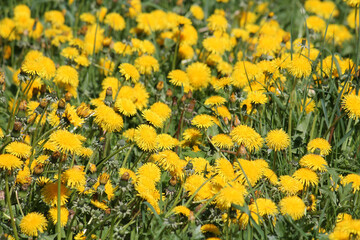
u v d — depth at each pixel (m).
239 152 4.52
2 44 7.54
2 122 5.86
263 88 5.79
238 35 7.84
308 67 5.11
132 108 4.93
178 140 5.53
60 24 8.01
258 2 9.92
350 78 5.73
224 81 5.75
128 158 5.27
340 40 8.20
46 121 5.27
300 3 9.57
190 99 5.53
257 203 4.04
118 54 7.15
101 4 8.43
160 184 4.55
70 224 3.97
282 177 4.39
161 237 4.00
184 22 6.88
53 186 4.06
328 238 4.02
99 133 5.05
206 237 4.15
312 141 4.75
